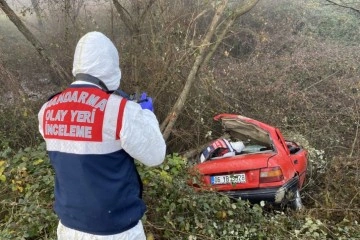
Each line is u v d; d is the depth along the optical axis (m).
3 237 3.36
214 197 4.20
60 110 2.18
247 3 5.44
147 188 4.01
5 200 3.92
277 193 4.56
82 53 2.16
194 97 6.68
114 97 2.12
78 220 2.21
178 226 3.87
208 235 3.79
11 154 5.57
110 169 2.13
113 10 7.23
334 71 8.69
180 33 6.52
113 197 2.14
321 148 6.49
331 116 7.14
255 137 5.38
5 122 6.29
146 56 6.48
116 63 2.26
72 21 7.18
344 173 5.39
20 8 7.86
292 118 7.20
